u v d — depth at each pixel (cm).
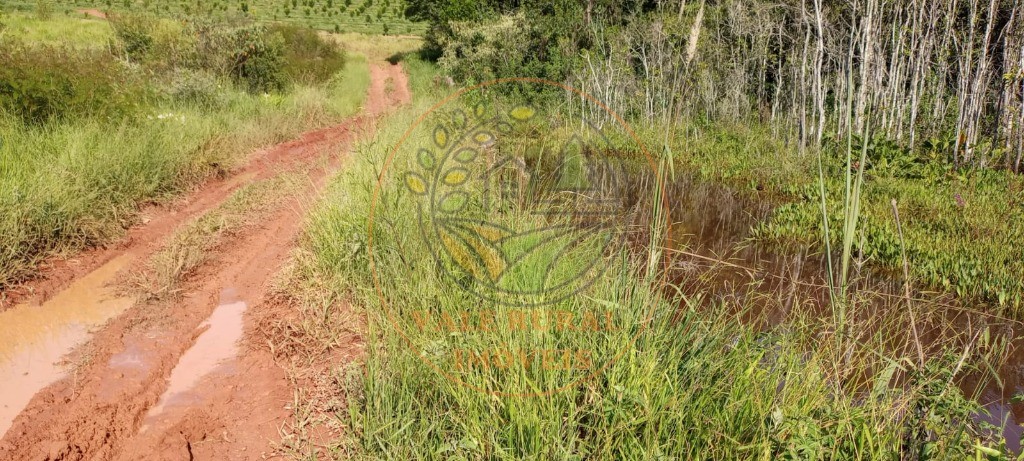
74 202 536
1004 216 726
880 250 631
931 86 1318
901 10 1230
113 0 4941
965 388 400
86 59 938
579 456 249
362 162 601
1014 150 1111
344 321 394
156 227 583
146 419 306
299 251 498
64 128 687
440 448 249
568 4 1814
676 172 1059
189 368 353
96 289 453
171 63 1362
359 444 270
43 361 356
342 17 5756
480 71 1747
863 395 334
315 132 1148
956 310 516
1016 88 1038
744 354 314
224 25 1491
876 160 980
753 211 843
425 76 2208
